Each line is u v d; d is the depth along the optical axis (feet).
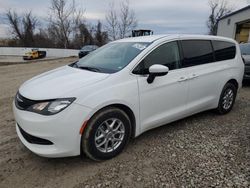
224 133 12.75
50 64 61.11
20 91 10.14
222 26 90.58
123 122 10.11
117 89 9.69
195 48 13.24
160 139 11.94
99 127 9.40
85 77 9.98
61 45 140.15
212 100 14.47
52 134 8.50
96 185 8.37
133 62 10.53
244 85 26.30
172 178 8.74
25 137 9.49
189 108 12.94
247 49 26.99
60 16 132.05
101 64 11.50
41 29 160.76
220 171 9.16
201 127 13.56
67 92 8.79
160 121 11.61
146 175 8.93
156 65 10.44
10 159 9.97
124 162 9.81
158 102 11.24
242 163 9.71
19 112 9.28
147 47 11.24
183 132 12.83
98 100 9.07
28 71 43.62
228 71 15.17
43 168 9.37
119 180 8.64
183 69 12.36
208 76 13.67
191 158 10.12
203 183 8.44
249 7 68.80
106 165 9.59
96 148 9.45
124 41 13.20
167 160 9.96
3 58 107.24
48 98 8.69
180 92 12.16
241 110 16.88
